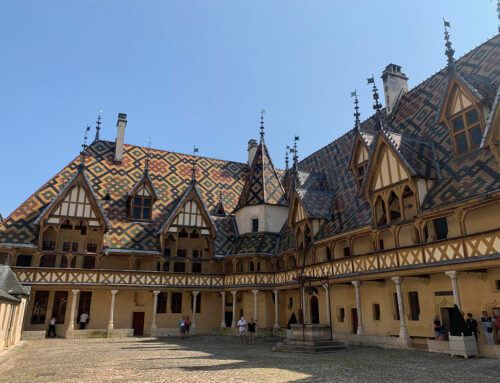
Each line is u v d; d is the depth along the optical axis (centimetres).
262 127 3756
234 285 3056
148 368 1270
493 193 1494
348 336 2158
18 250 2664
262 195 3344
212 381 1004
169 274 2994
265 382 980
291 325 1973
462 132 1884
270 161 3619
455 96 1917
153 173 3650
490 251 1451
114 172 3475
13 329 2031
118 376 1110
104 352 1823
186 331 2828
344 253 2488
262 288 2980
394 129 2630
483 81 1917
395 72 2952
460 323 1431
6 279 2014
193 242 3297
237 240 3328
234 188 3966
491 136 1513
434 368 1167
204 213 3266
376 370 1159
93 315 2878
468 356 1381
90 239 2964
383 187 2044
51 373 1180
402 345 1792
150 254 2972
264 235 3216
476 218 1702
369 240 2292
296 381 990
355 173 2533
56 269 2680
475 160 1764
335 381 980
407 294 2050
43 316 2759
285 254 2914
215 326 3209
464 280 1733
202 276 3092
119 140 3647
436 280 1875
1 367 1326
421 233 1803
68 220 2856
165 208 3388
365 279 2064
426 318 1909
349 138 3216
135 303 3017
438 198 1773
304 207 2648
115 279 2814
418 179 1870
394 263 1880
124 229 3069
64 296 2855
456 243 1590
